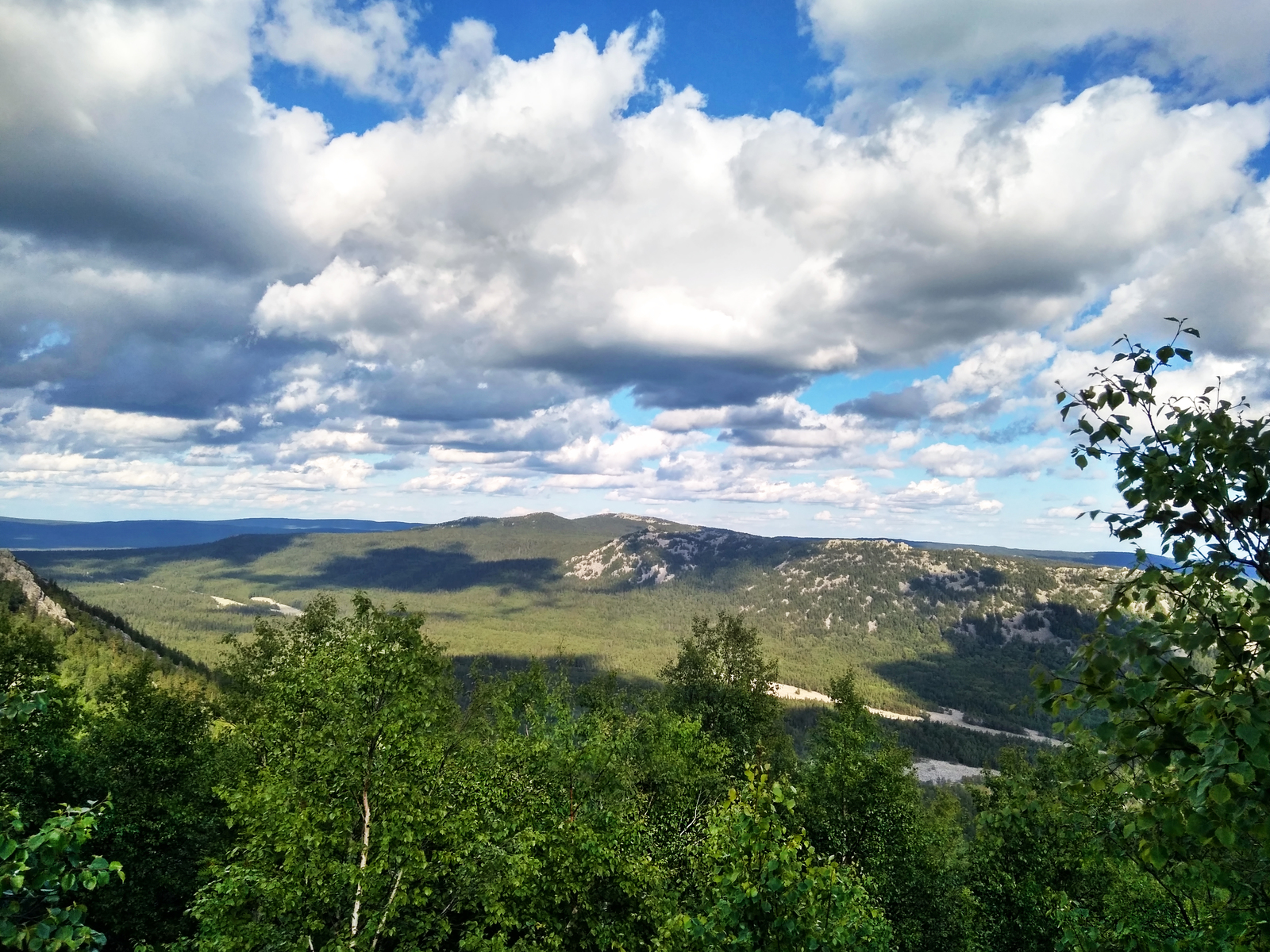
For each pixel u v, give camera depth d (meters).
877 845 28.67
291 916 18.98
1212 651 5.57
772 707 56.38
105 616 196.75
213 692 99.50
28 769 25.73
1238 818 4.99
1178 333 6.43
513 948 20.81
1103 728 5.80
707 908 11.77
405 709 21.48
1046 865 18.77
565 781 28.03
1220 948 7.03
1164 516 6.17
